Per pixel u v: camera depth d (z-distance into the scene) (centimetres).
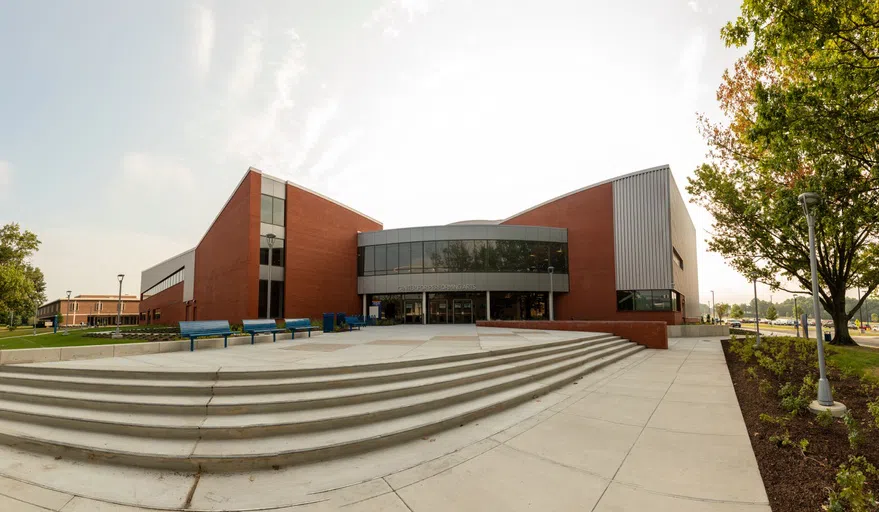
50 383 714
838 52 945
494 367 938
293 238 2764
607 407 758
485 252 3131
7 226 5069
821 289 2164
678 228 3266
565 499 407
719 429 624
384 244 3269
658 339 1778
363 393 657
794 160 1111
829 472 450
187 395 645
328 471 477
